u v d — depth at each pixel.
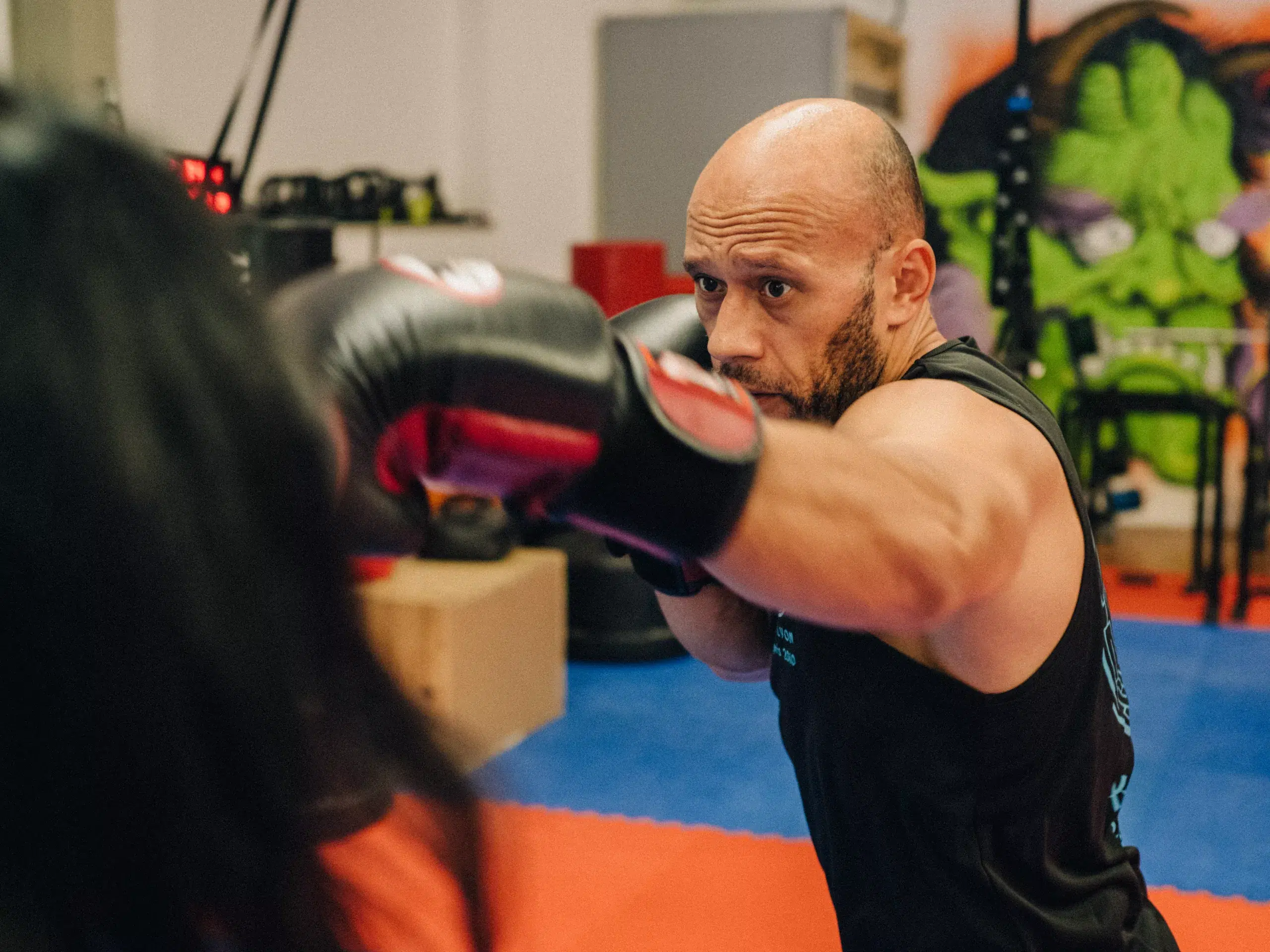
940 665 0.97
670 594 1.02
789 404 1.04
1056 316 5.68
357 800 0.44
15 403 0.36
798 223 0.99
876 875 1.08
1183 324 6.36
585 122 6.77
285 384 0.40
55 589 0.36
